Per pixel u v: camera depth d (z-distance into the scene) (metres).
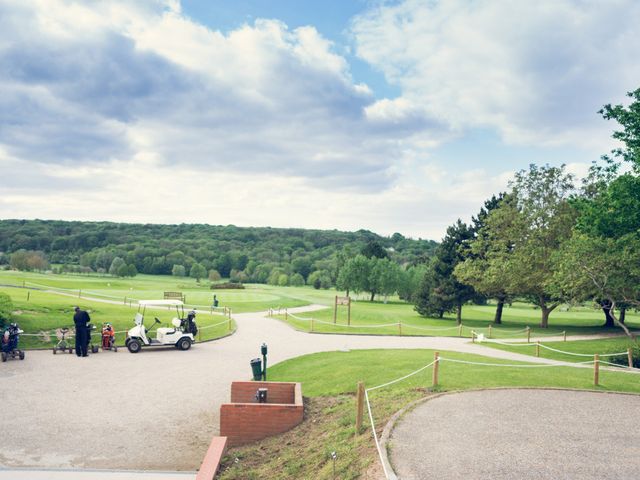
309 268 159.12
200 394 17.56
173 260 160.12
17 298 38.03
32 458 11.66
